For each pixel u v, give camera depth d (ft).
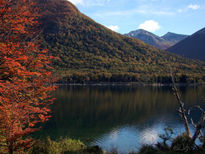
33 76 32.12
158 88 388.16
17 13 29.40
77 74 490.49
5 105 25.07
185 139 36.32
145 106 192.75
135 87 412.57
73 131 110.32
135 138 97.66
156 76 485.56
